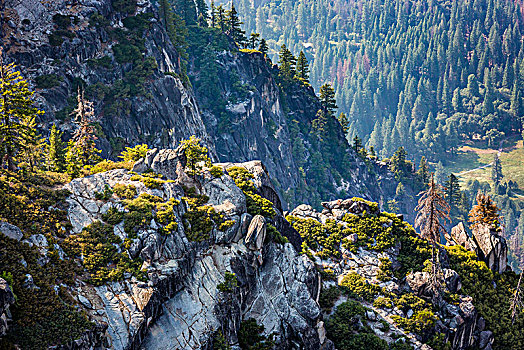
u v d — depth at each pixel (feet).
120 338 142.92
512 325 242.58
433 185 241.35
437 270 241.76
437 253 249.14
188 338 153.89
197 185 196.13
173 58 509.35
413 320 216.54
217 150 627.05
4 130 186.09
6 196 162.61
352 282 229.45
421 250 248.73
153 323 152.66
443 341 216.13
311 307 181.88
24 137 191.72
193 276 167.73
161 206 177.37
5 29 386.32
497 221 279.90
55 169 232.32
